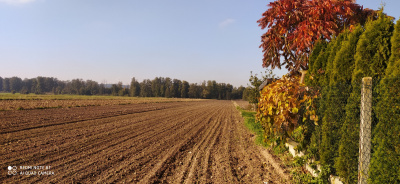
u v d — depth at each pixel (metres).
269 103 6.71
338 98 4.71
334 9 7.85
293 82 6.53
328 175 4.96
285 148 8.09
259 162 7.27
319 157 5.83
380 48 4.19
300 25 8.45
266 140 7.92
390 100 3.27
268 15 9.45
